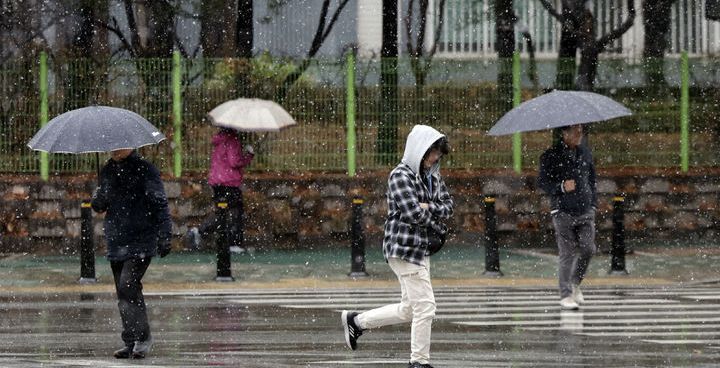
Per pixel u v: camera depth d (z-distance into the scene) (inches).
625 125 2400.3
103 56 2336.4
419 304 1005.8
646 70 2418.8
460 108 2346.2
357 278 1897.1
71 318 1461.6
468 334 1322.6
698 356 1158.3
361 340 1280.8
